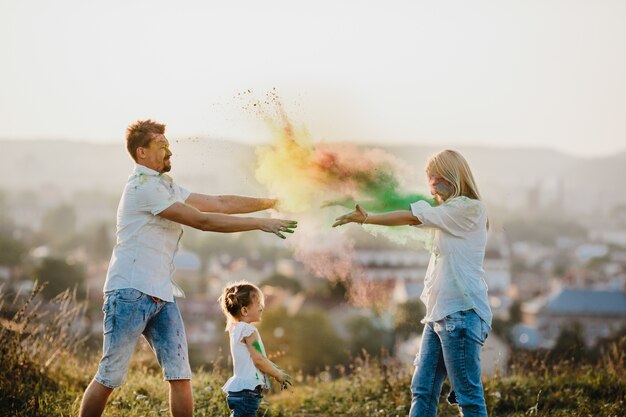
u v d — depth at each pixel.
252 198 5.70
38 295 7.33
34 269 55.25
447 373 5.12
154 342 5.12
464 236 4.96
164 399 6.95
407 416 6.84
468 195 5.11
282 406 7.46
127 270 4.99
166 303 5.13
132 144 5.13
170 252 5.14
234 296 5.51
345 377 8.82
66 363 7.51
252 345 5.45
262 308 5.61
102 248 147.25
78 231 185.12
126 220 5.04
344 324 46.34
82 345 7.84
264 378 5.47
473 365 4.88
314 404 7.67
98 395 4.97
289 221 5.16
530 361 8.37
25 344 7.15
